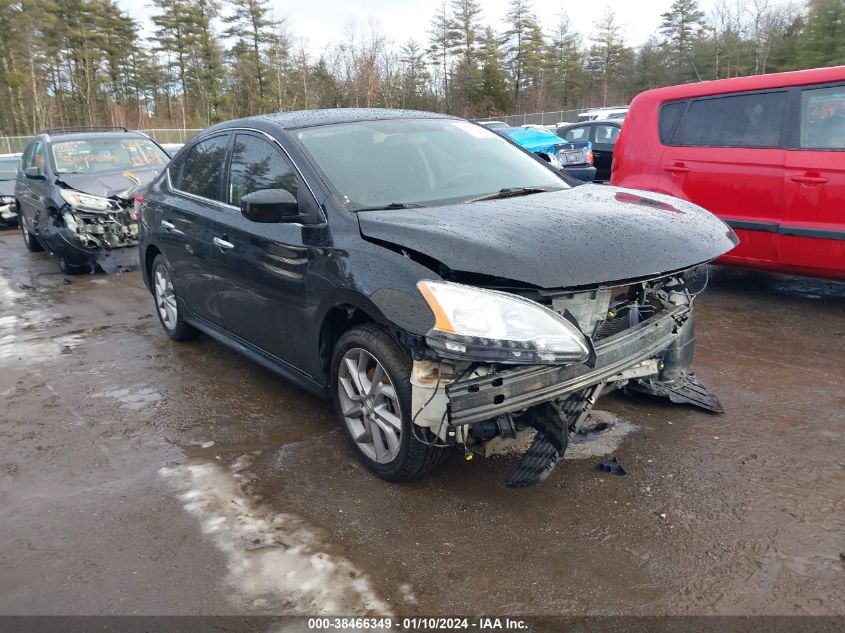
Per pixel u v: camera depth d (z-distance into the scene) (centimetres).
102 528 294
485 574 253
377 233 303
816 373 427
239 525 292
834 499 290
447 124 433
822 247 522
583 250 273
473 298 259
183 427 394
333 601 243
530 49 6481
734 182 568
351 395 330
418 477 313
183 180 495
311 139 376
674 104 620
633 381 348
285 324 366
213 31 5959
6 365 515
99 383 470
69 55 5478
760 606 231
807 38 3762
